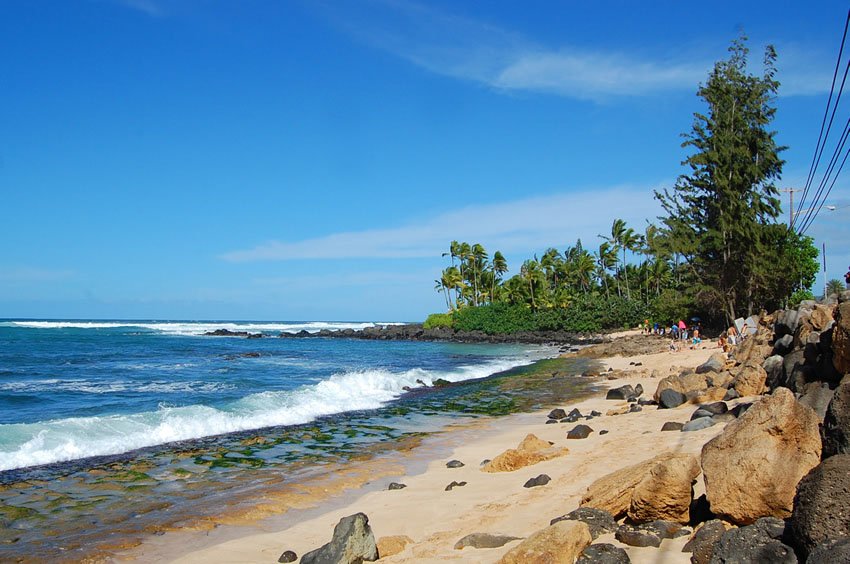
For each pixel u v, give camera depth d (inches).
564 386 1099.9
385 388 1080.8
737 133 1862.7
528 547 226.1
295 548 334.6
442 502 387.5
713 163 1849.2
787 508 226.4
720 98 1870.1
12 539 348.8
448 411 835.4
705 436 454.0
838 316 397.1
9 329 3427.7
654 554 228.5
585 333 3024.1
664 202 1978.3
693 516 261.0
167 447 586.6
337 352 2252.7
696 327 2090.3
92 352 1839.3
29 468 500.7
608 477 301.0
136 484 461.4
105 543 343.3
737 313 1993.1
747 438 245.3
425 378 1259.8
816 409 381.4
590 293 3555.6
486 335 3208.7
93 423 642.8
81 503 415.2
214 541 347.3
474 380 1278.3
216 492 442.0
